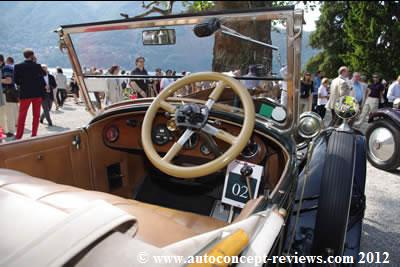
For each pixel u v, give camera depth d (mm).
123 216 854
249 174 1792
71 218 841
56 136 1912
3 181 1149
